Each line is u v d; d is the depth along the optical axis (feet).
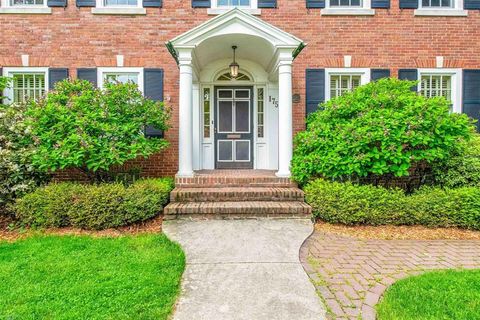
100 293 9.75
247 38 20.97
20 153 18.12
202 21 24.66
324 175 18.86
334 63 24.95
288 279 10.90
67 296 9.60
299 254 13.29
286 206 17.93
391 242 15.14
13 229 16.53
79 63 24.31
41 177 19.42
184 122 20.81
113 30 24.38
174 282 10.51
